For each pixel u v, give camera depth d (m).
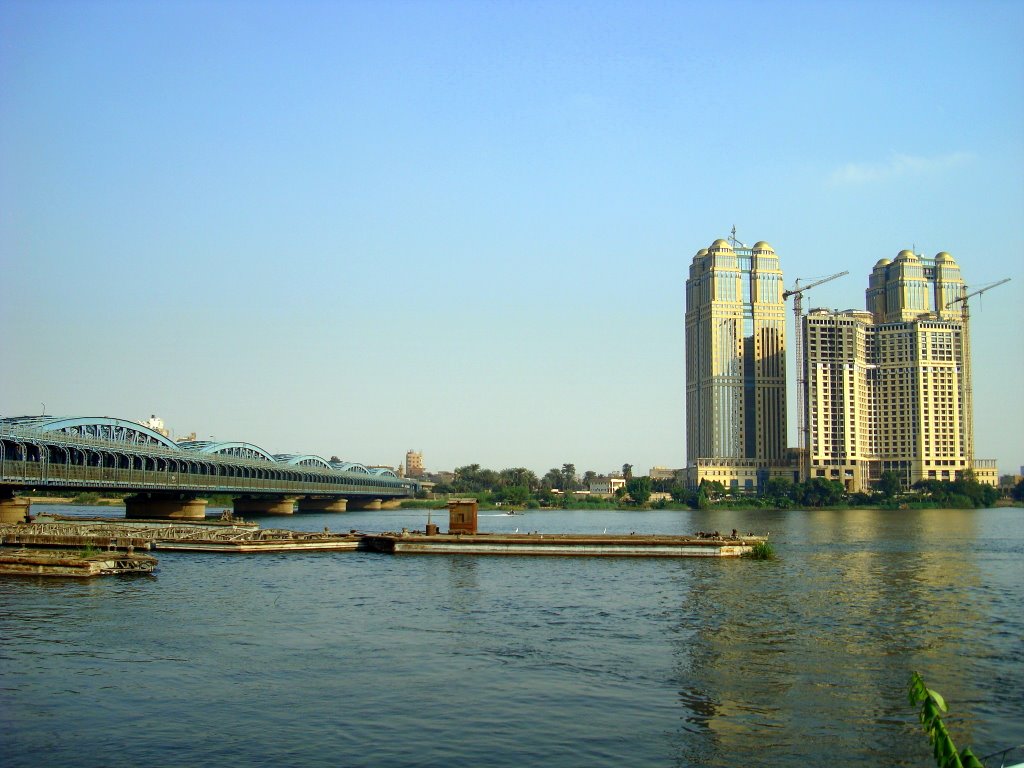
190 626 64.75
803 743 41.06
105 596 77.75
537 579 93.12
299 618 68.56
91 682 49.56
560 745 40.66
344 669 53.03
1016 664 55.31
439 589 84.81
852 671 53.44
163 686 49.00
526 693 48.41
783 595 82.81
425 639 61.53
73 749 39.66
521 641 61.16
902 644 60.84
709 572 101.12
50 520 163.12
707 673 52.72
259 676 51.25
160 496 192.75
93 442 154.75
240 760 38.56
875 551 135.00
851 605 77.12
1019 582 94.12
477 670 53.06
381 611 72.19
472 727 42.88
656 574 98.62
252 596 78.94
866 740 41.44
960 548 141.75
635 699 47.53
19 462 133.00
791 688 49.69
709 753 39.75
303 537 126.19
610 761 38.81
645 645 60.12
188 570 97.88
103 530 127.00
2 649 56.84
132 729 42.19
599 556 117.88
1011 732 42.72
